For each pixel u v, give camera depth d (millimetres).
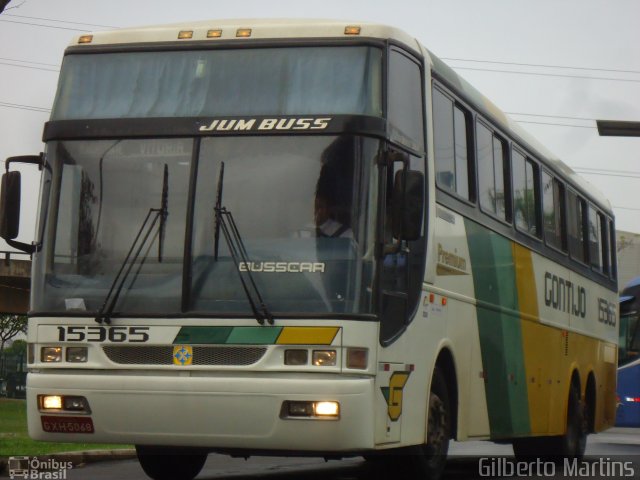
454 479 13898
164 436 9609
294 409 9328
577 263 18156
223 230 9672
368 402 9367
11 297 46781
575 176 18516
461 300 12039
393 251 9734
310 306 9422
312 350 9344
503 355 13625
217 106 10055
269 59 10141
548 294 16047
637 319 29000
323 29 10195
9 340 69875
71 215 10039
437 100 11586
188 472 12164
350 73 9984
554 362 16328
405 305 10289
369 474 14227
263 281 9531
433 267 11047
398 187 9734
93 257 9914
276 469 15086
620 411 28766
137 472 13734
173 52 10344
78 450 16234
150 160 9977
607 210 21141
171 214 9820
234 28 10352
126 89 10312
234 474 13891
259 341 9422
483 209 13023
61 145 10211
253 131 9844
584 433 18062
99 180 10047
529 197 15336
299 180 9680
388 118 9930
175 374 9586
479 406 12656
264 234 9617
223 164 9828
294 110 9898
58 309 9883
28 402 9953
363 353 9383
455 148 12141
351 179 9625
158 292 9695
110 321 9734
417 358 10594
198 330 9555
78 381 9742
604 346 20234
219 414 9438
